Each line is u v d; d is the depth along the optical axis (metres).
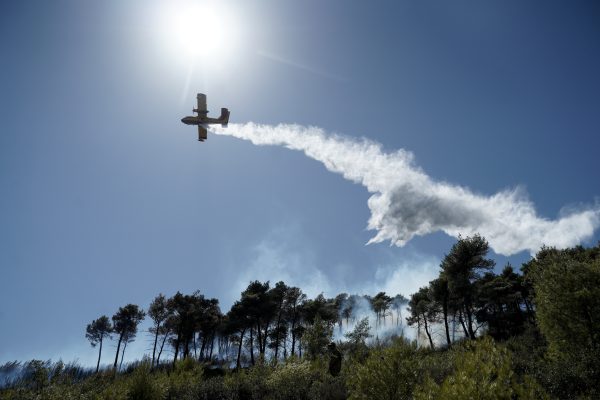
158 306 57.28
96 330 65.94
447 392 8.16
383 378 11.15
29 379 18.84
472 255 40.66
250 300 52.19
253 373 23.47
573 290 16.66
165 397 20.31
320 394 17.91
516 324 44.06
